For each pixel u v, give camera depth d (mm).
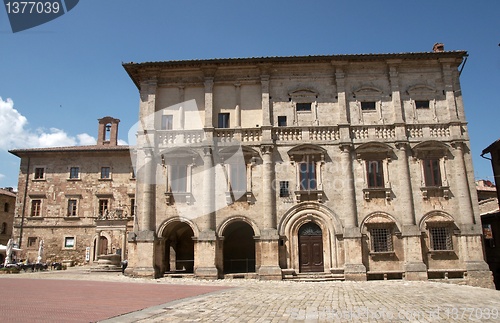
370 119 35750
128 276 33719
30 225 52719
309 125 35656
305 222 34125
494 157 43656
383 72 36594
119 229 50406
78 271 42125
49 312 14188
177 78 37406
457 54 35750
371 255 33250
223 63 36625
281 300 19469
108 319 13250
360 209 33969
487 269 32219
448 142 34812
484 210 46781
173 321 13508
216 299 19391
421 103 36062
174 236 39094
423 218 33562
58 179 53781
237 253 38375
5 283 25844
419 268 32375
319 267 33594
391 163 34688
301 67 36906
